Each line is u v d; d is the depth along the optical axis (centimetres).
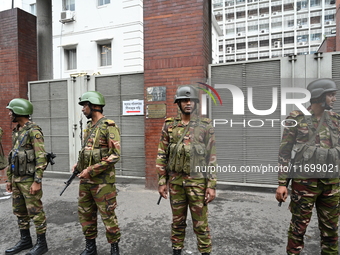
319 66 399
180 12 448
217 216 343
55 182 560
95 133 243
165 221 332
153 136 470
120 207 387
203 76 440
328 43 1217
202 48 438
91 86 550
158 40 462
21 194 266
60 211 383
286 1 5031
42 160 258
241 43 5459
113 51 1423
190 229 306
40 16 692
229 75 445
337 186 194
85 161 240
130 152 519
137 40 1376
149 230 306
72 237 297
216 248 259
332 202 194
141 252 257
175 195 220
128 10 1387
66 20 1489
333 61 396
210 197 209
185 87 217
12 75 609
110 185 242
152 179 474
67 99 577
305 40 4925
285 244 265
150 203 402
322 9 4738
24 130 265
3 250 274
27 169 257
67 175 629
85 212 245
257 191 455
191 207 213
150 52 468
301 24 4941
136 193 457
